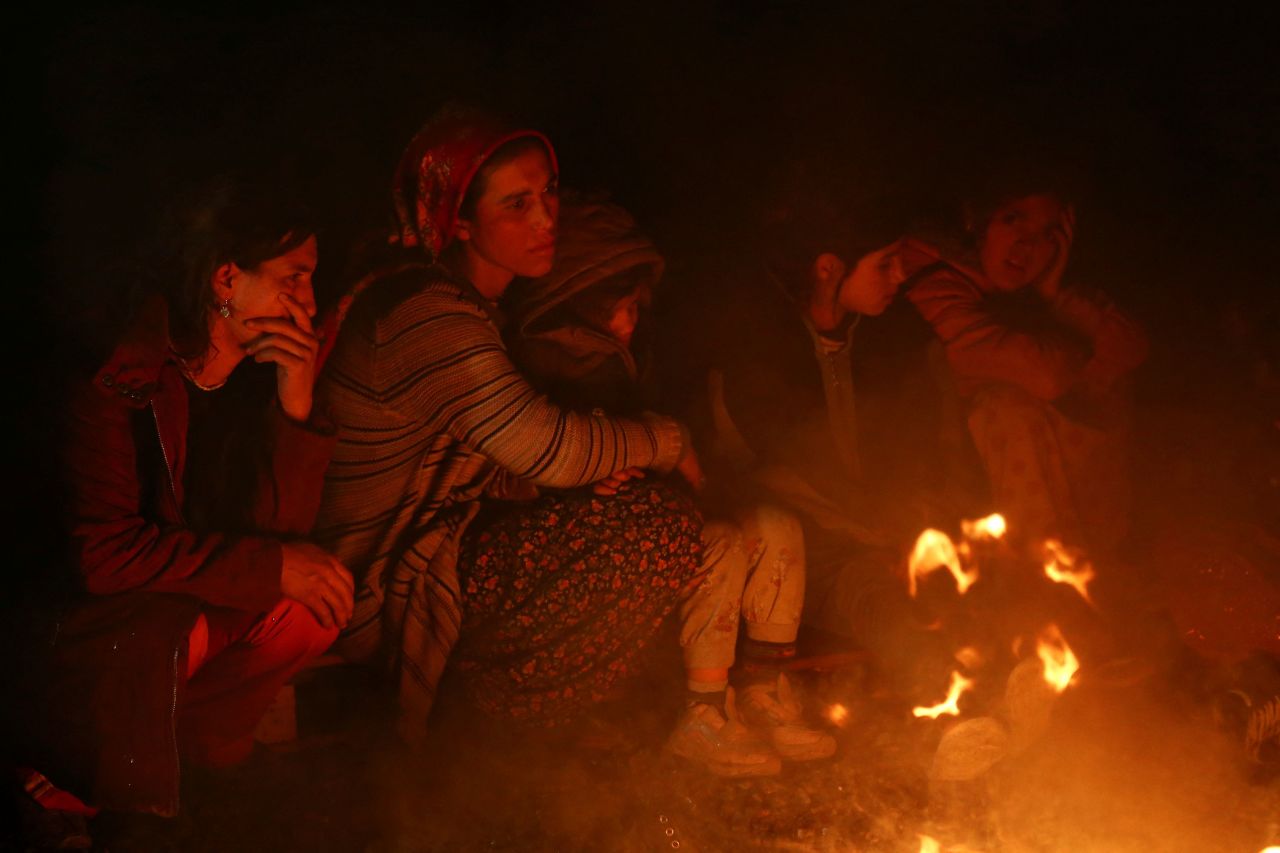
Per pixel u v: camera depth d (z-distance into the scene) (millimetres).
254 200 2988
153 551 2871
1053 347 4352
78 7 4586
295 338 3059
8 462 2805
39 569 2836
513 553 3305
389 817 3189
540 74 5199
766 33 5414
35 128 4527
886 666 4023
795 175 4199
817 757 3584
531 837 3129
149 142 4676
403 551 3457
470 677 3453
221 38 4766
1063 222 4562
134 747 2818
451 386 3279
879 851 3111
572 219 3652
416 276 3363
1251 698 3793
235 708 3133
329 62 4891
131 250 3092
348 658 3586
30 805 2797
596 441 3363
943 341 4473
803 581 3746
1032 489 4332
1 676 2824
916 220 4555
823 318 4211
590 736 3613
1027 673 3521
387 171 4906
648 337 3910
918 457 4449
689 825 3211
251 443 3156
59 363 2840
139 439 2955
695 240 5172
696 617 3525
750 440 4156
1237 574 4086
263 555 3004
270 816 3156
